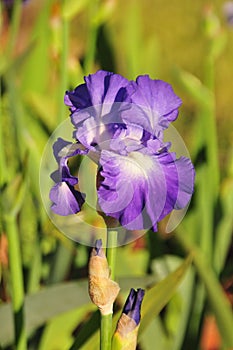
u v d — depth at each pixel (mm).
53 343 1688
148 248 1866
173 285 1448
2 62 1818
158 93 1243
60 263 1755
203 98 1940
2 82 1802
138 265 1904
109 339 1244
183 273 1460
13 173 1769
